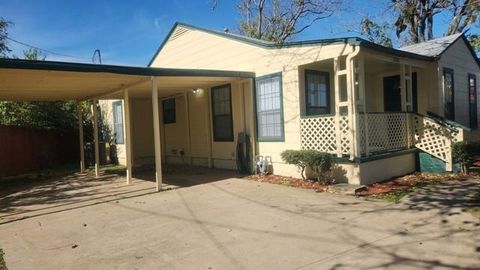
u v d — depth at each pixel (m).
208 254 4.64
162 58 15.30
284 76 9.91
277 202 7.19
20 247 5.27
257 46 10.71
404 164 9.71
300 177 9.50
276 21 27.14
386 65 10.72
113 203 7.88
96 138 12.97
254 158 10.79
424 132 10.03
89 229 6.00
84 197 8.79
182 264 4.36
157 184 8.98
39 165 15.99
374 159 8.59
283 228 5.54
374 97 12.38
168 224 6.05
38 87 9.82
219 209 6.88
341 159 8.47
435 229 5.09
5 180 12.81
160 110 15.70
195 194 8.37
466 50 12.98
